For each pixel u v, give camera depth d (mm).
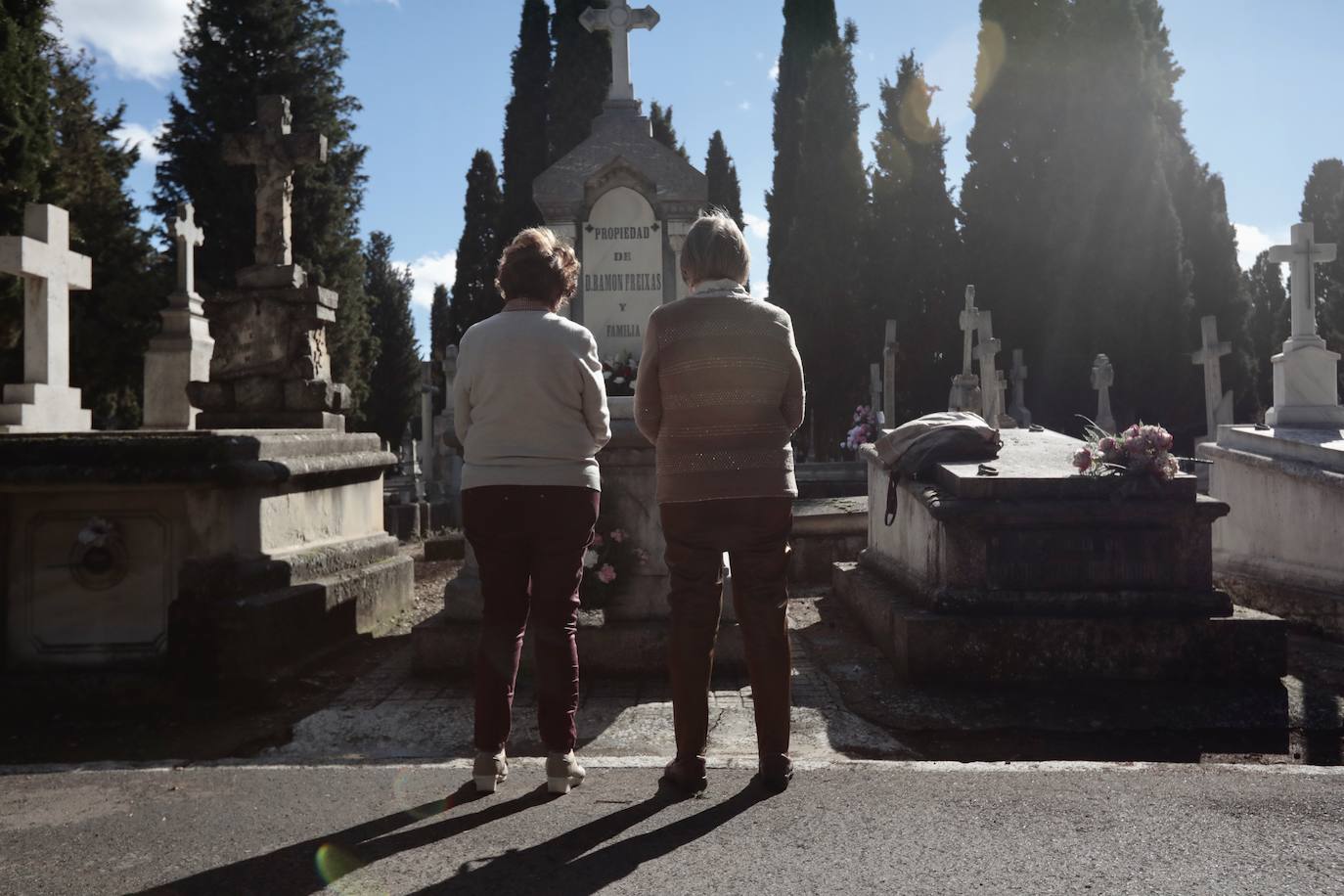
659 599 5555
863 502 10305
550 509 3277
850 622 6977
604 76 34500
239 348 7719
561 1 34469
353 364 30000
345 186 30203
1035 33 30594
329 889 2475
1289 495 7090
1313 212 49562
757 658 3252
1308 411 7977
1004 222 30828
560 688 3279
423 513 16344
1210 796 3119
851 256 31625
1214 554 8148
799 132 34812
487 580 3336
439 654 5461
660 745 4156
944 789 3223
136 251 25094
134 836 2914
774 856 2639
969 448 5871
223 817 3084
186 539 5227
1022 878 2465
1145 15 33312
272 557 5777
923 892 2391
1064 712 4645
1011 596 5160
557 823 2951
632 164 6691
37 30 17766
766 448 3232
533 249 3529
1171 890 2385
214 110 27453
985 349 14758
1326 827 2820
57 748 4379
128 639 5230
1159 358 27953
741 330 3252
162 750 4328
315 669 5746
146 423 9664
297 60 28844
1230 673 5016
